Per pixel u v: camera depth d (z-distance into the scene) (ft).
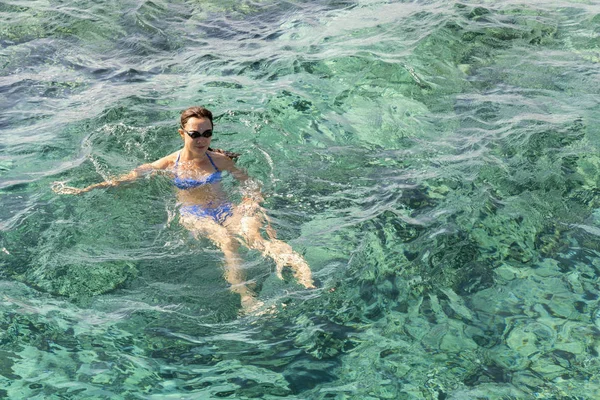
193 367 15.15
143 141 24.63
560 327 16.21
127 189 21.56
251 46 32.94
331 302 17.06
